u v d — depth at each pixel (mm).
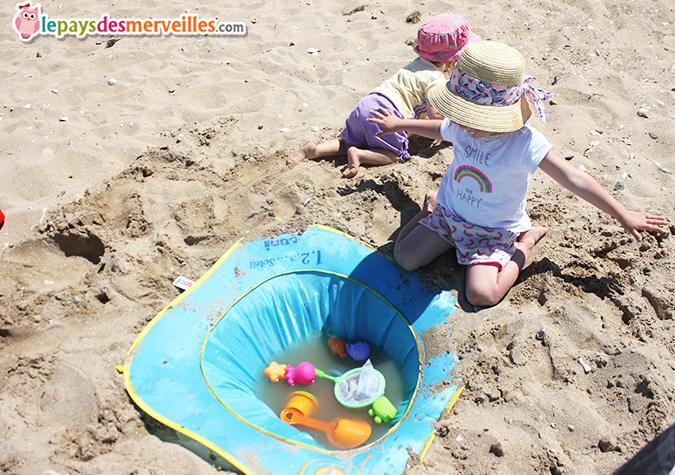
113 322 2768
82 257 3254
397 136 3588
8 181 3834
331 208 3348
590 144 3789
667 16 5105
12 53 5512
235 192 3547
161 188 3539
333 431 2449
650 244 3025
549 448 2156
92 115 4523
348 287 2988
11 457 2211
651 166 3615
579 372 2438
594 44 4871
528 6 5422
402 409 2531
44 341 2721
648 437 2139
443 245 2990
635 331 2582
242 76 4844
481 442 2203
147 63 5141
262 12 5883
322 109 4320
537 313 2707
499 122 2391
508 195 2732
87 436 2303
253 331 2898
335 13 5797
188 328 2734
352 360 2920
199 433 2281
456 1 5648
